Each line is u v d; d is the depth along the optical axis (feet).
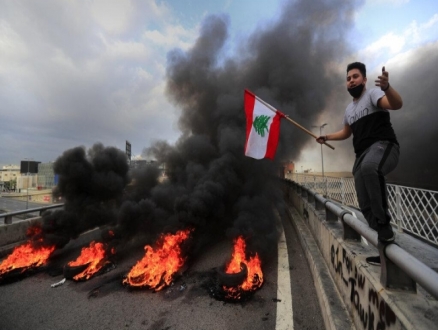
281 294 11.70
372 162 6.22
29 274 15.76
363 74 7.38
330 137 9.45
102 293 13.10
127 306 11.71
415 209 12.84
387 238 5.58
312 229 17.51
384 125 6.68
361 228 7.32
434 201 11.23
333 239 10.39
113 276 15.17
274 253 17.19
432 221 11.37
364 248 8.41
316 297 11.10
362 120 6.93
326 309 8.52
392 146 6.42
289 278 13.29
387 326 5.21
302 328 9.12
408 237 12.91
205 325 9.92
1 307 11.96
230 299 11.70
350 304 7.76
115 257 18.47
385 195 5.99
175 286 13.62
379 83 5.81
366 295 6.44
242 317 10.26
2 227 18.92
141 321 10.47
